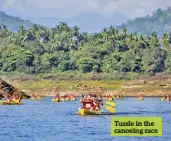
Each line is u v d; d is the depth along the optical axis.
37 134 147.00
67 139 135.38
